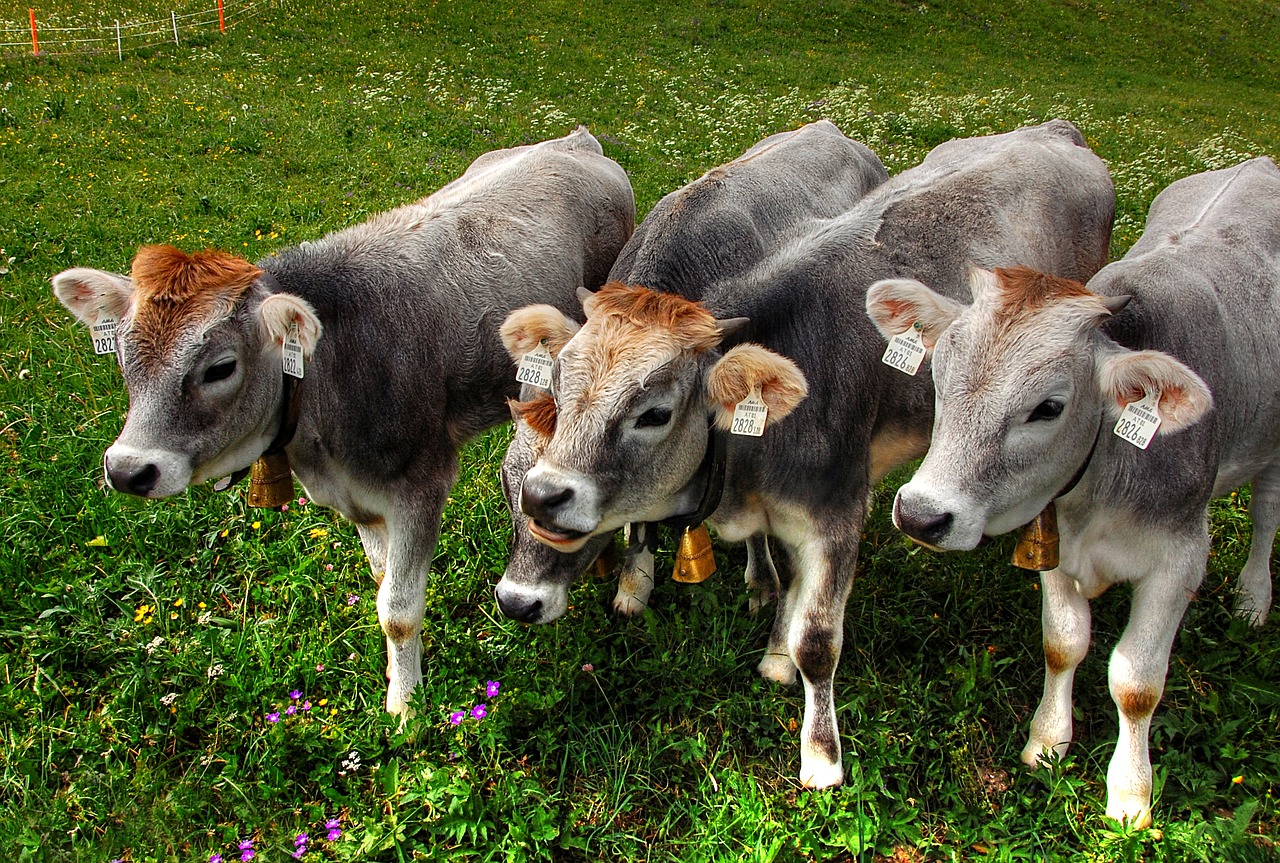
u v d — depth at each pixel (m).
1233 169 5.81
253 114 13.51
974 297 3.74
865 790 4.13
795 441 4.27
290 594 5.23
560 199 6.02
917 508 3.45
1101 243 6.32
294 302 3.97
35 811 3.97
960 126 16.62
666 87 17.72
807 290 4.52
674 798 4.29
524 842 3.93
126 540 5.48
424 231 5.22
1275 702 4.50
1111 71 24.86
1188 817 4.07
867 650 4.99
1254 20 32.50
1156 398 3.42
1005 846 3.93
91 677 4.75
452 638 5.08
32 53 16.22
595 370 3.62
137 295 3.95
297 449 4.59
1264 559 5.20
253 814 4.03
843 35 24.02
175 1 20.52
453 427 5.23
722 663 4.84
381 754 4.40
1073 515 3.99
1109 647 5.01
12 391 6.62
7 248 8.69
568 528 3.65
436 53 18.41
